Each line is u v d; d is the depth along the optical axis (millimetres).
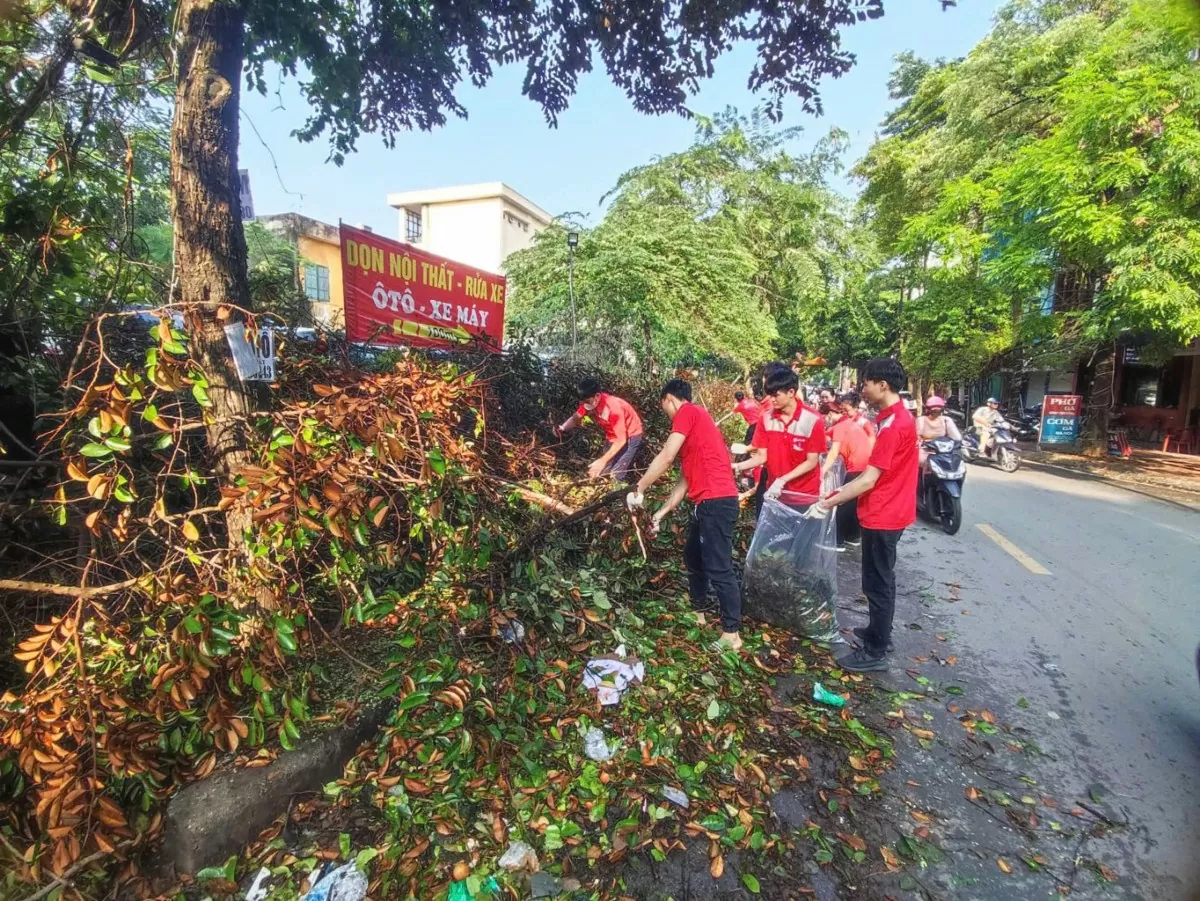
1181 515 7289
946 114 16188
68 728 1777
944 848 2102
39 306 2844
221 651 1891
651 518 3844
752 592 3660
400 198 26859
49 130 3008
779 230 16484
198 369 2154
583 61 4332
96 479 1938
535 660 2736
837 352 29141
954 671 3326
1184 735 2770
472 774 2207
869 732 2711
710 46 4195
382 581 3004
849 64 4184
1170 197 8641
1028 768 2531
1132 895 1923
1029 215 10719
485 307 5691
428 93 4438
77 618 1854
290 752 2113
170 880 1874
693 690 2848
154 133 3605
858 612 4148
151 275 3287
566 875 1920
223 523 2600
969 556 5461
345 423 2156
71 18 2496
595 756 2391
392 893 1827
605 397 5020
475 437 3021
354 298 4363
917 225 12984
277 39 3652
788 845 2074
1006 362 16844
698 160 16281
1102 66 9352
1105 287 10023
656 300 9172
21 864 1741
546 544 3318
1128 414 16188
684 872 1945
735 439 9180
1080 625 3945
